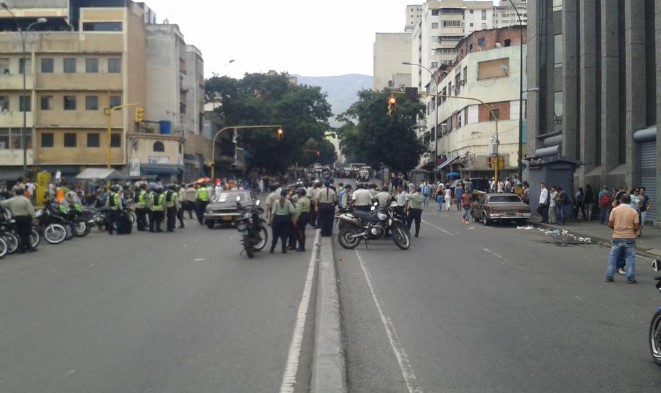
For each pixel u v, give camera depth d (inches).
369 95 2817.4
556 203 1135.6
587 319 373.4
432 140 3078.2
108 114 1748.3
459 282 510.9
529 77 1631.4
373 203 871.7
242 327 350.6
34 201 1352.1
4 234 718.5
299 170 4805.6
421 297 445.1
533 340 323.3
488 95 2194.9
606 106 1198.9
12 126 2142.0
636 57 1098.7
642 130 1077.8
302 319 371.2
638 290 477.7
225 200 1117.1
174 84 2425.0
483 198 1216.8
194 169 2600.9
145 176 2006.6
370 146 2719.0
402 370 272.2
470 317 378.0
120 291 467.5
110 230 1000.2
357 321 368.5
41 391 244.4
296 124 2871.6
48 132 2170.3
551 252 740.7
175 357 291.0
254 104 2819.9
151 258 674.8
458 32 4441.4
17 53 2128.4
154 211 1019.9
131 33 2215.8
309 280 518.6
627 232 513.0
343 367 266.5
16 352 301.0
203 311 393.4
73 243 852.0
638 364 280.7
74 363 281.9
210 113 2999.5
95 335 332.5
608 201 1111.6
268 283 502.9
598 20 1293.1
